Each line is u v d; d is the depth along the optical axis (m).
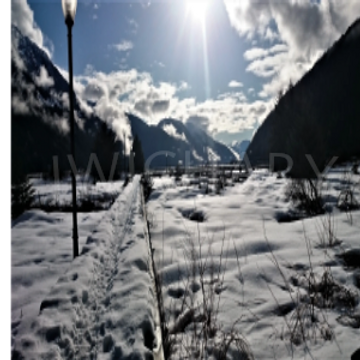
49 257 4.44
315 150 10.83
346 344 1.80
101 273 3.02
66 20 3.59
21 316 2.60
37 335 1.84
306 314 2.21
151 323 1.96
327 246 3.43
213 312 2.42
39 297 3.05
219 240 4.41
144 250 3.52
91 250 3.70
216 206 7.26
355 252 3.06
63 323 1.96
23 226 6.78
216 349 1.95
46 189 15.87
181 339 2.14
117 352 1.66
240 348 1.92
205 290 2.84
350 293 2.36
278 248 3.68
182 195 10.48
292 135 12.07
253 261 3.34
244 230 4.81
